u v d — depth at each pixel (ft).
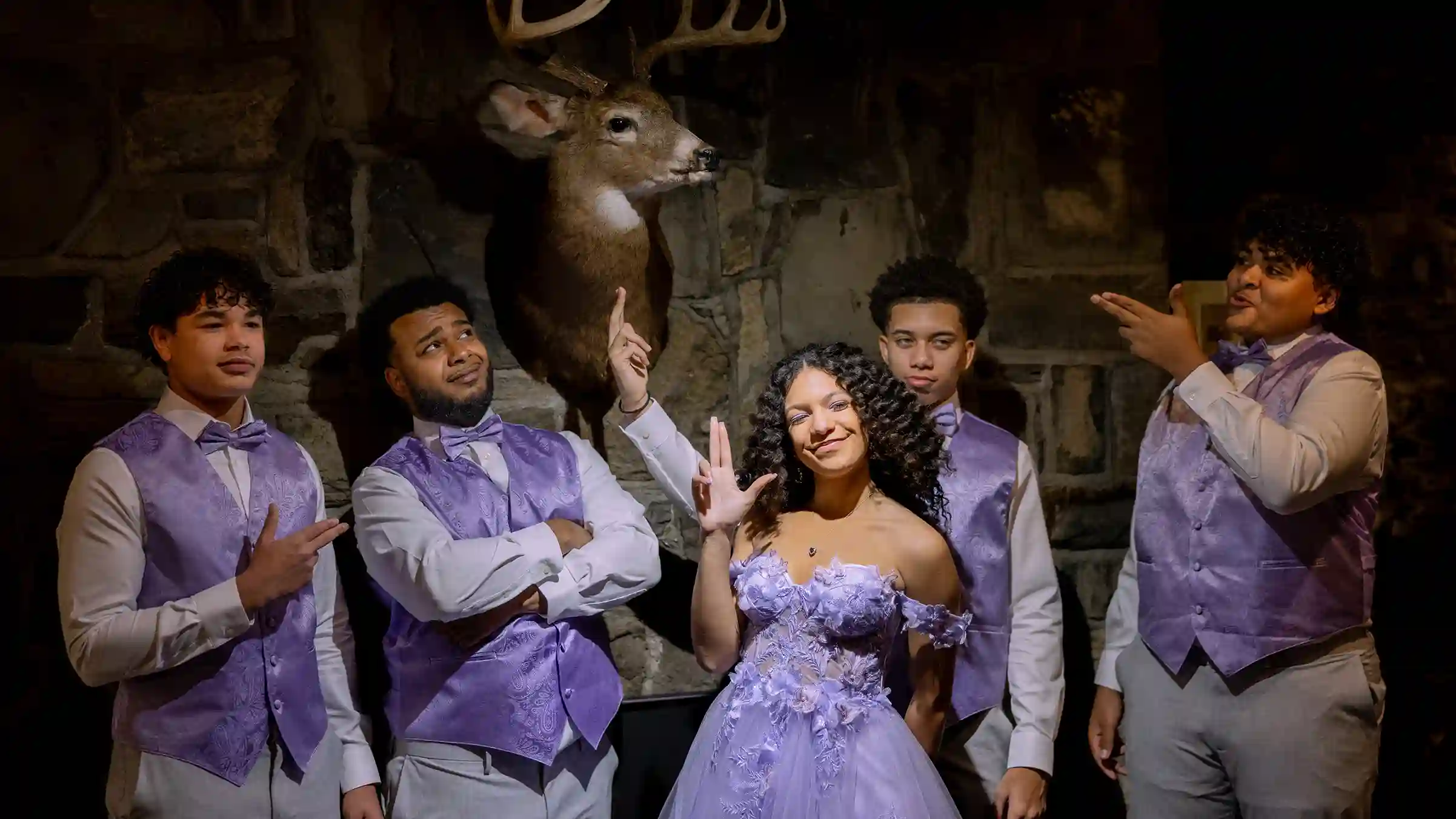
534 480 7.83
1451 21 10.90
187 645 6.63
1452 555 10.86
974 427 8.33
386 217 8.71
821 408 6.82
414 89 8.75
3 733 8.27
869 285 9.44
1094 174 9.62
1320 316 7.81
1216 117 10.92
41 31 8.48
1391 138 10.95
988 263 9.54
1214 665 7.39
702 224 9.17
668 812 6.96
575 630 7.62
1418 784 10.75
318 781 7.15
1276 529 7.30
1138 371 9.62
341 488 8.63
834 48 9.41
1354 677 7.27
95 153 8.54
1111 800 9.52
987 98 9.57
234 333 7.14
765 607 6.70
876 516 6.89
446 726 7.32
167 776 6.77
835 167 9.41
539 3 8.95
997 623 7.97
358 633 8.50
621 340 8.03
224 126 8.64
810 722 6.50
